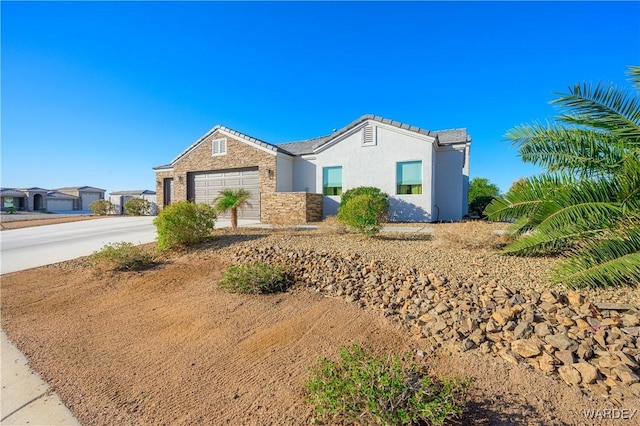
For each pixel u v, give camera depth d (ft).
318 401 7.67
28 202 152.87
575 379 8.62
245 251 24.70
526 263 17.98
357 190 46.80
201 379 9.82
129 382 9.78
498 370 9.37
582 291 13.44
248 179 60.85
